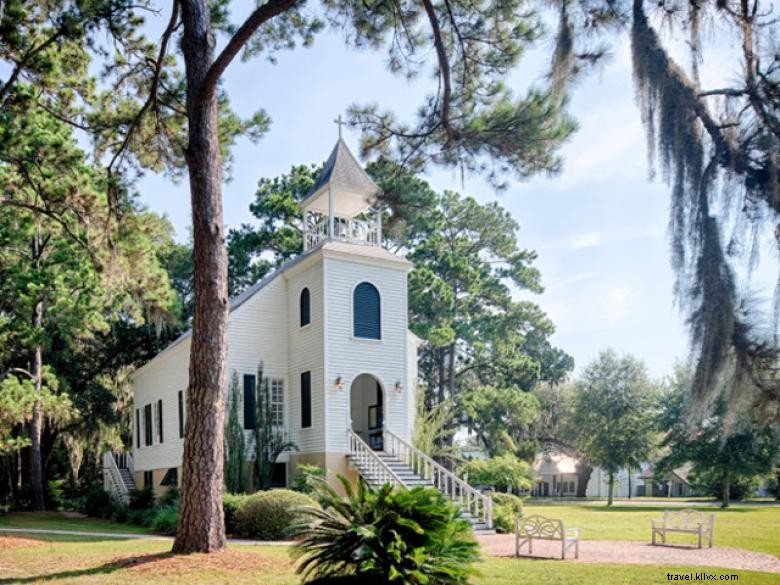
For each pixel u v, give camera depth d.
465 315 44.66
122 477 34.91
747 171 3.60
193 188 12.67
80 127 17.36
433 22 10.48
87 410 33.38
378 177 11.72
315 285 23.92
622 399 44.59
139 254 19.83
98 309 26.80
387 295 24.70
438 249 41.50
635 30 3.98
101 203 18.52
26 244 26.14
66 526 21.61
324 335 23.14
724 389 3.56
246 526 16.72
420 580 7.23
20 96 16.08
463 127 10.39
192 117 12.77
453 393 43.66
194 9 13.00
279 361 25.03
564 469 67.19
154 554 11.57
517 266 46.72
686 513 16.47
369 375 25.58
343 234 25.69
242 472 21.94
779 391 3.44
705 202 3.63
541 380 51.91
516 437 55.34
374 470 21.69
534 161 10.33
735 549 15.20
